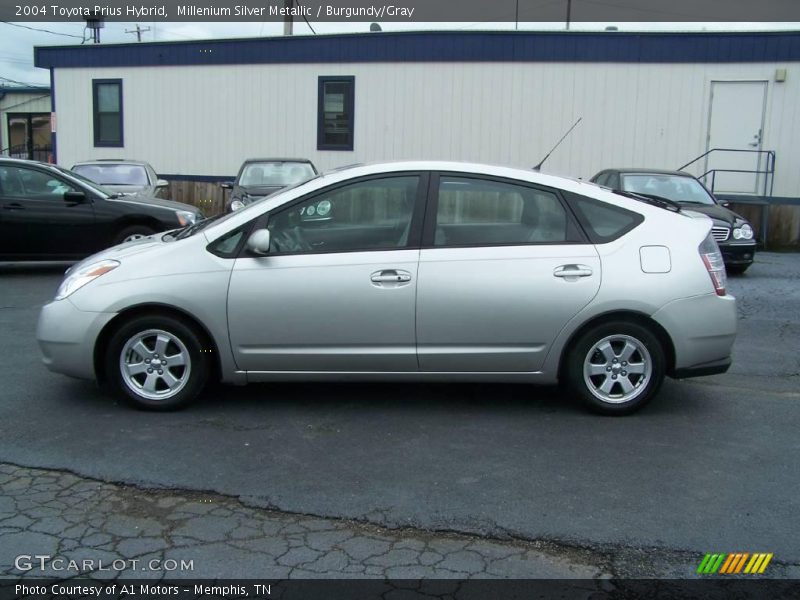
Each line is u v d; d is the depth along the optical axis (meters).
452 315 5.09
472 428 5.10
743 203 15.81
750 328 8.28
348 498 4.08
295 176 14.10
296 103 18.88
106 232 10.77
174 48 19.62
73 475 4.34
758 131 16.56
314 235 5.21
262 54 18.91
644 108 16.97
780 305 9.55
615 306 5.08
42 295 9.59
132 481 4.26
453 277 5.07
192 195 19.66
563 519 3.87
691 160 16.92
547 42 17.08
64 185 10.78
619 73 16.94
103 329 5.18
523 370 5.21
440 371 5.21
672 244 5.18
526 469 4.45
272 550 3.58
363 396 5.73
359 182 5.22
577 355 5.19
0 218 10.41
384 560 3.50
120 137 20.52
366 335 5.12
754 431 5.10
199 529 3.77
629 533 3.74
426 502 4.04
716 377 6.39
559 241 5.16
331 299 5.08
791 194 16.56
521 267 5.08
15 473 4.35
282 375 5.24
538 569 3.44
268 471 4.40
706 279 5.16
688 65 16.67
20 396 5.63
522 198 5.22
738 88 16.53
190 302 5.09
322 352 5.15
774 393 5.95
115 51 20.17
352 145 18.53
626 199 5.32
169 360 5.26
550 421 5.23
